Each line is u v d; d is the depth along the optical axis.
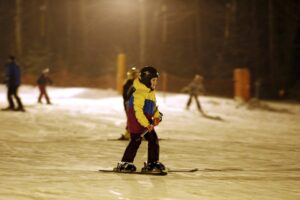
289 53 118.94
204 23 132.75
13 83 52.38
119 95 80.56
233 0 127.81
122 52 126.44
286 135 44.88
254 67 125.56
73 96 77.44
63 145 32.12
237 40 127.94
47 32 135.38
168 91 101.88
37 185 19.53
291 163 28.16
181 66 128.75
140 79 22.23
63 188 19.11
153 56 129.25
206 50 132.25
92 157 27.83
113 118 50.38
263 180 22.61
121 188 19.48
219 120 56.78
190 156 29.34
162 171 22.88
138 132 22.61
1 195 17.50
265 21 126.75
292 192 20.09
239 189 20.27
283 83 114.00
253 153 31.62
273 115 67.38
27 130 39.62
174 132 42.28
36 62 122.06
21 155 27.70
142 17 115.75
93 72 126.25
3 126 41.16
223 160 28.38
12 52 131.88
